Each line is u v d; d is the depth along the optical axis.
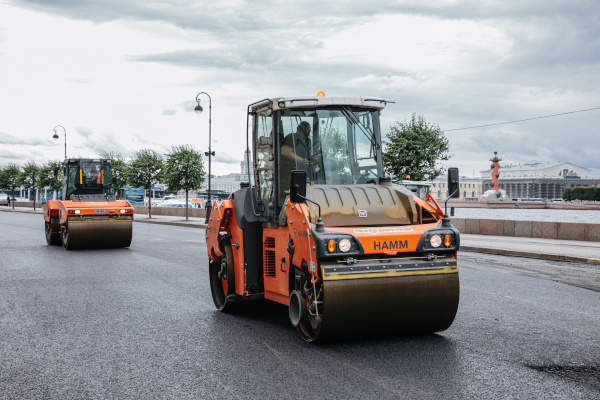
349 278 6.04
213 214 8.91
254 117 8.19
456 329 7.18
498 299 9.37
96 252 17.80
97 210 18.47
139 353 6.27
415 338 6.72
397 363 5.70
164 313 8.48
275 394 4.86
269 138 7.61
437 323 6.50
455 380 5.14
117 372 5.58
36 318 8.12
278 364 5.75
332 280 6.01
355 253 6.04
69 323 7.80
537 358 5.84
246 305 8.72
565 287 10.71
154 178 42.62
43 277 12.28
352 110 7.47
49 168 59.69
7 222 38.19
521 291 10.20
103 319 8.05
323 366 5.64
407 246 6.23
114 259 15.75
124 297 9.81
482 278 11.91
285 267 7.05
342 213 6.49
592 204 169.25
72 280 11.80
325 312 6.04
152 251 18.05
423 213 6.84
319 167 7.30
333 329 6.17
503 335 6.84
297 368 5.60
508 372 5.37
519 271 13.10
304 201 6.36
